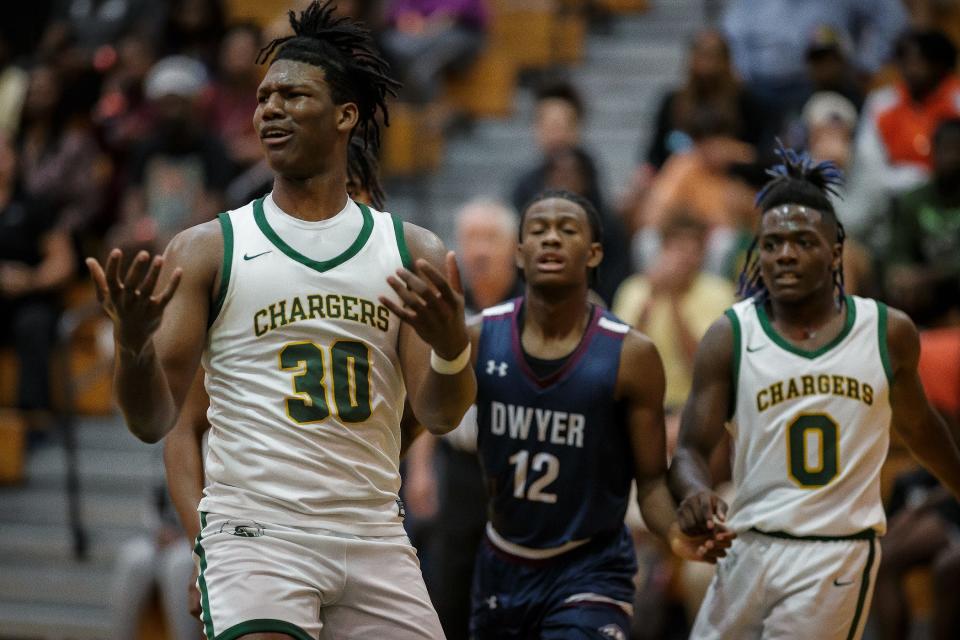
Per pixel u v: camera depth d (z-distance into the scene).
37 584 11.09
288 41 5.08
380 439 5.01
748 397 5.90
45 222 12.39
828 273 5.88
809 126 11.02
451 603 8.66
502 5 15.04
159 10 15.53
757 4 12.86
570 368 6.11
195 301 4.93
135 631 8.99
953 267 9.76
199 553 4.96
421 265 4.53
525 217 6.21
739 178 10.69
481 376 6.22
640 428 6.11
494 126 14.28
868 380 5.83
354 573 4.92
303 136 4.91
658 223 10.75
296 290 4.93
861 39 13.21
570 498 6.16
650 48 15.12
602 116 14.23
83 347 12.49
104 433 12.21
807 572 5.76
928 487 8.87
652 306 9.39
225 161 12.24
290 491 4.86
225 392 4.95
